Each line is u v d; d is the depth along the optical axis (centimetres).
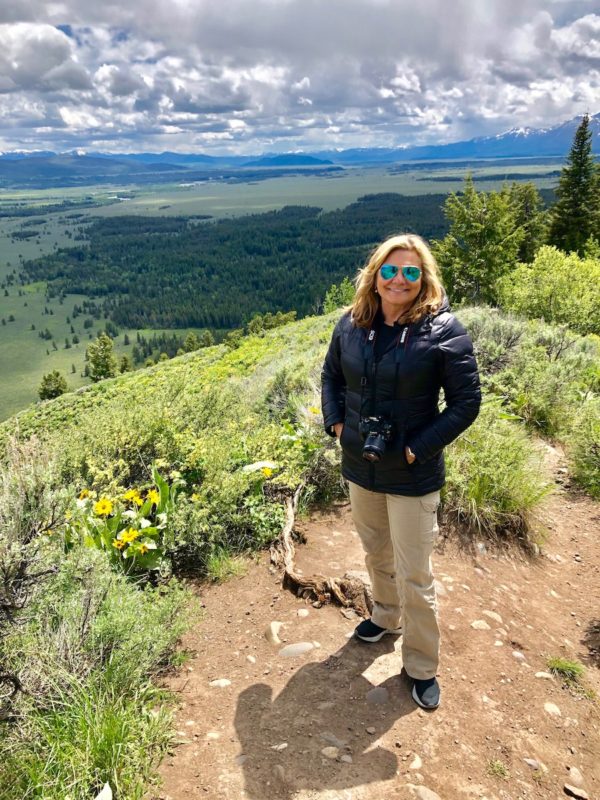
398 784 208
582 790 214
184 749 224
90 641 249
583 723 251
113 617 260
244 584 357
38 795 184
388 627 288
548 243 3950
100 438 479
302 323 4072
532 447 550
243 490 423
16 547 212
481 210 2781
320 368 719
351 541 411
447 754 224
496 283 2581
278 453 486
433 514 241
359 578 344
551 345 914
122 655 251
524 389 721
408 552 242
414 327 223
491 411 559
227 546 395
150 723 228
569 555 425
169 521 380
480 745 231
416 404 229
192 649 293
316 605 327
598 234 3775
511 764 223
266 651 289
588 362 878
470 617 322
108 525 368
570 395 703
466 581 362
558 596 368
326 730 233
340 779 209
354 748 224
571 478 556
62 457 449
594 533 457
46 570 227
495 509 425
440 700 252
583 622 338
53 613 256
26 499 230
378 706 247
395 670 270
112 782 197
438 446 222
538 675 279
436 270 227
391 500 242
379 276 225
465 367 219
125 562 360
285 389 732
